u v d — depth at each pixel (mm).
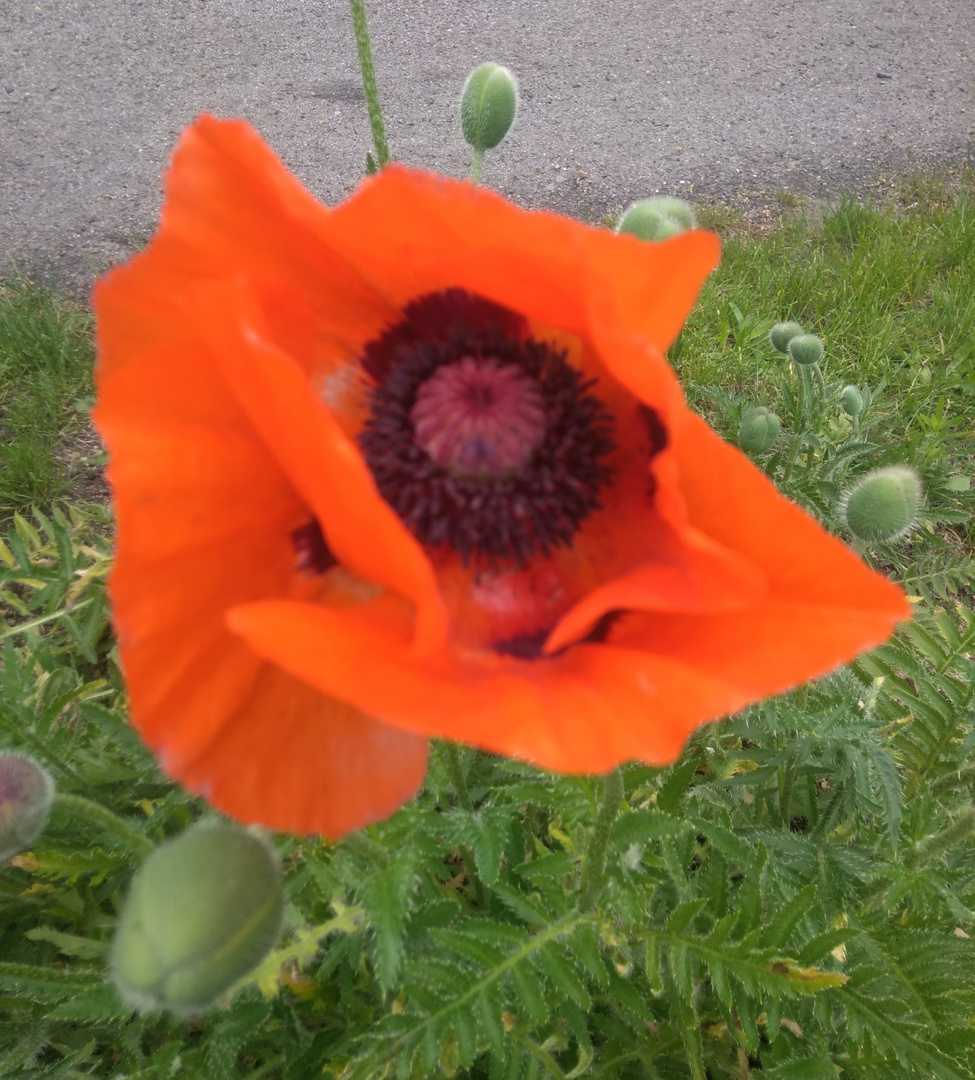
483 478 160
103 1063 299
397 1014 214
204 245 134
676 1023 260
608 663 119
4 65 823
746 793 334
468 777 307
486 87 294
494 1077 236
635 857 240
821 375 441
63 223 660
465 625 153
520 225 119
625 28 947
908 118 850
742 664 114
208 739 125
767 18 989
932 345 558
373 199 124
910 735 327
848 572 115
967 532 477
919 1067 233
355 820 130
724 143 800
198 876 155
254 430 128
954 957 264
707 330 539
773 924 226
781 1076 240
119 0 913
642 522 155
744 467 117
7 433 510
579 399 162
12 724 265
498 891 222
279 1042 263
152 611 119
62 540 320
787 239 667
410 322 163
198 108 780
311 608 115
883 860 282
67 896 277
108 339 131
